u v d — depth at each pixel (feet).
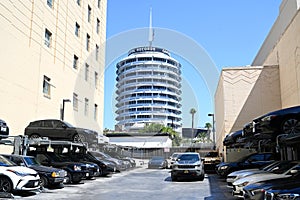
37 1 66.54
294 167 30.01
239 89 79.92
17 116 58.44
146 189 42.88
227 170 52.90
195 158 56.03
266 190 22.48
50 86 71.26
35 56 65.21
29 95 62.64
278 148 39.06
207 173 72.49
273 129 37.78
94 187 44.93
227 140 63.36
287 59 69.21
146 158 76.13
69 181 48.03
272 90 78.38
